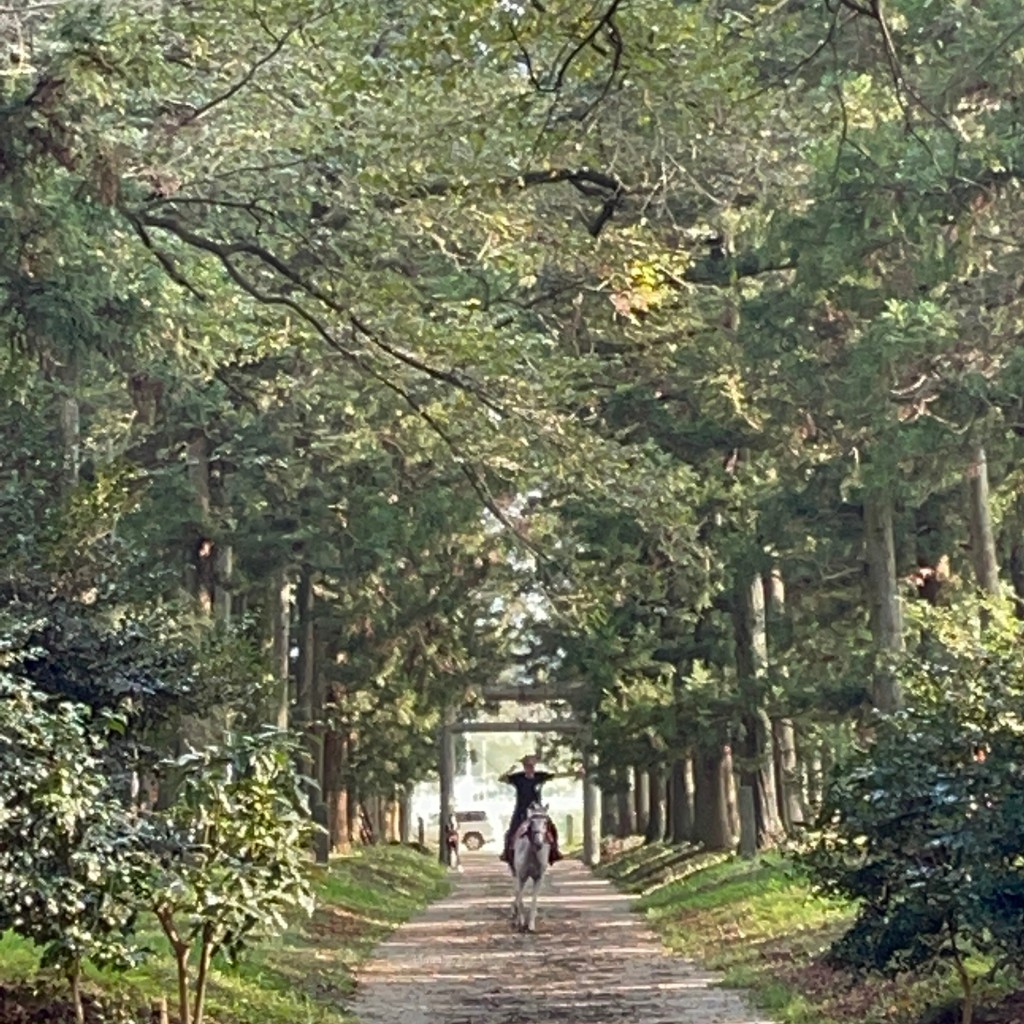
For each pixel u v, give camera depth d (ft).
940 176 55.36
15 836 32.01
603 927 93.25
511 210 57.11
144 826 34.35
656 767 127.95
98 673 48.75
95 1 45.83
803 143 59.41
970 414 64.59
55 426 74.02
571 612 65.67
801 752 110.11
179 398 75.00
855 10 44.06
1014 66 53.06
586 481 59.98
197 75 55.26
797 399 76.48
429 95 49.01
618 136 51.34
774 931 73.56
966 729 38.96
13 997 41.75
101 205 55.57
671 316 66.59
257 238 61.82
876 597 82.48
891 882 40.22
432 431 65.92
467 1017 52.54
